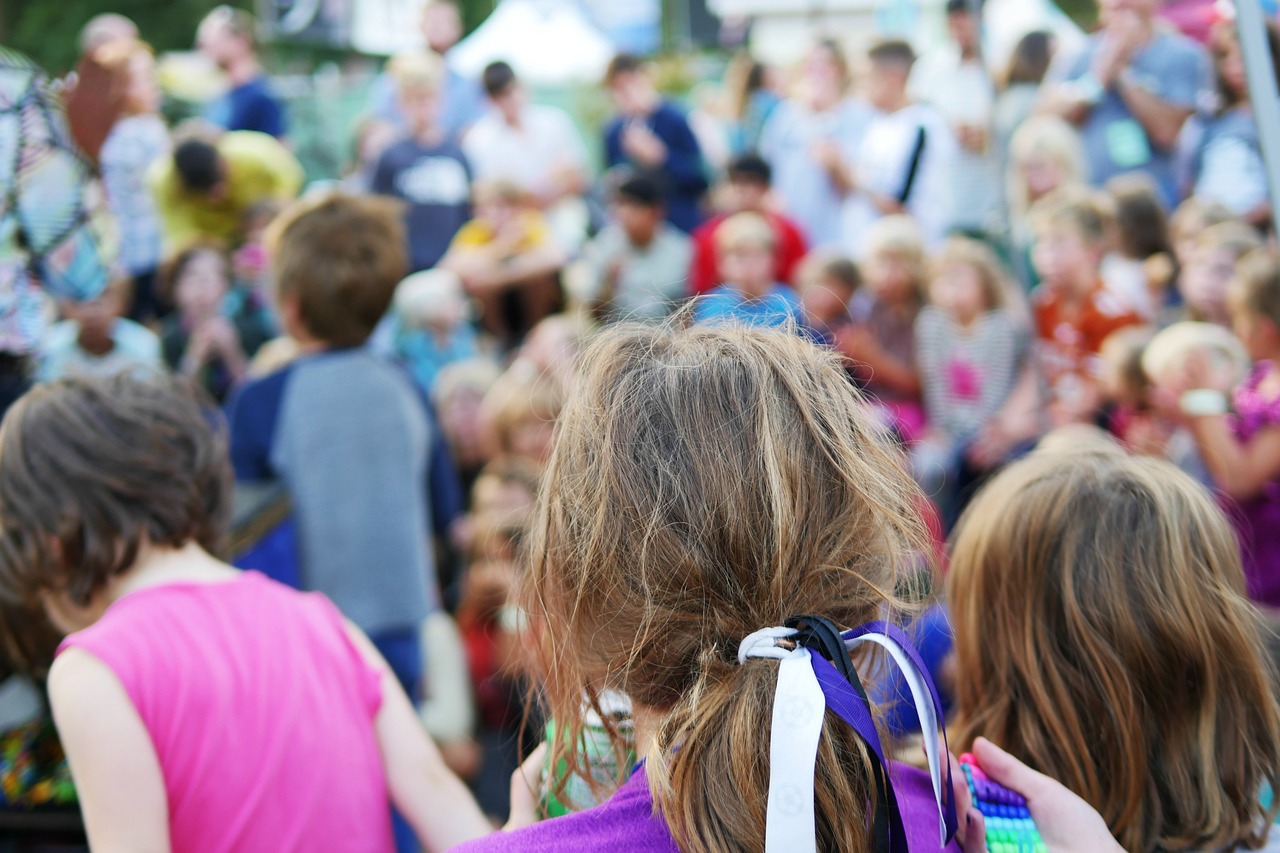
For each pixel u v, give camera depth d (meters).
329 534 2.20
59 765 1.54
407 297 4.32
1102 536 1.14
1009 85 2.79
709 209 5.62
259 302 4.04
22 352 1.88
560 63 6.65
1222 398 2.12
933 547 0.95
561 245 5.44
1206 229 2.25
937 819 0.87
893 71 4.15
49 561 1.25
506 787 2.69
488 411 3.52
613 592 0.82
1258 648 1.15
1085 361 2.57
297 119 6.15
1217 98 2.27
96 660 1.15
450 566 3.13
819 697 0.74
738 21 7.39
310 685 1.28
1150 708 1.12
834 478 0.85
